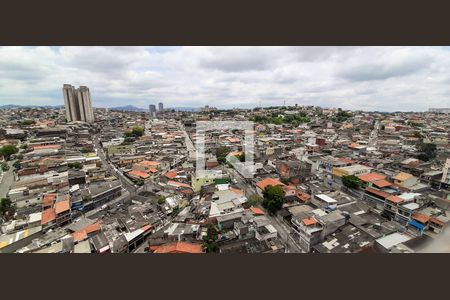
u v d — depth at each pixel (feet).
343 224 124.77
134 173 232.53
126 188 212.64
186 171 233.96
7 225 140.36
